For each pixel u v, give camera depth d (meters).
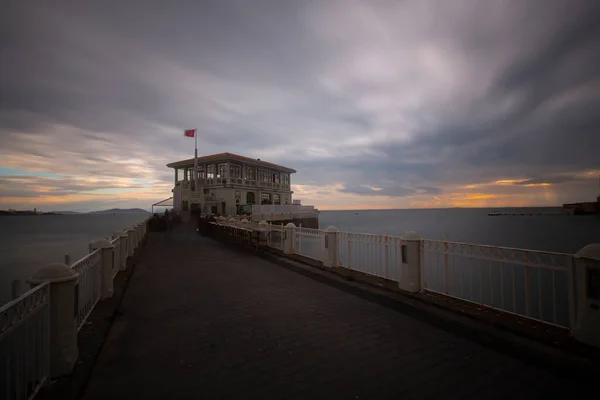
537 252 4.60
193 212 42.44
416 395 3.27
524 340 4.21
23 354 3.34
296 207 46.47
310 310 6.14
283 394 3.30
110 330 5.14
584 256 3.92
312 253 11.51
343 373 3.73
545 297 14.30
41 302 3.24
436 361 4.01
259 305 6.50
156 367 3.89
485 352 4.26
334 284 8.20
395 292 6.69
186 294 7.44
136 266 11.38
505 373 3.71
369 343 4.58
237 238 18.64
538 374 3.68
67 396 3.15
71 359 3.61
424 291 6.51
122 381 3.56
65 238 67.62
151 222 31.81
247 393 3.32
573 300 4.09
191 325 5.36
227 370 3.81
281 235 13.55
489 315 4.99
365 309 6.18
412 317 5.68
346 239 9.14
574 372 3.57
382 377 3.63
